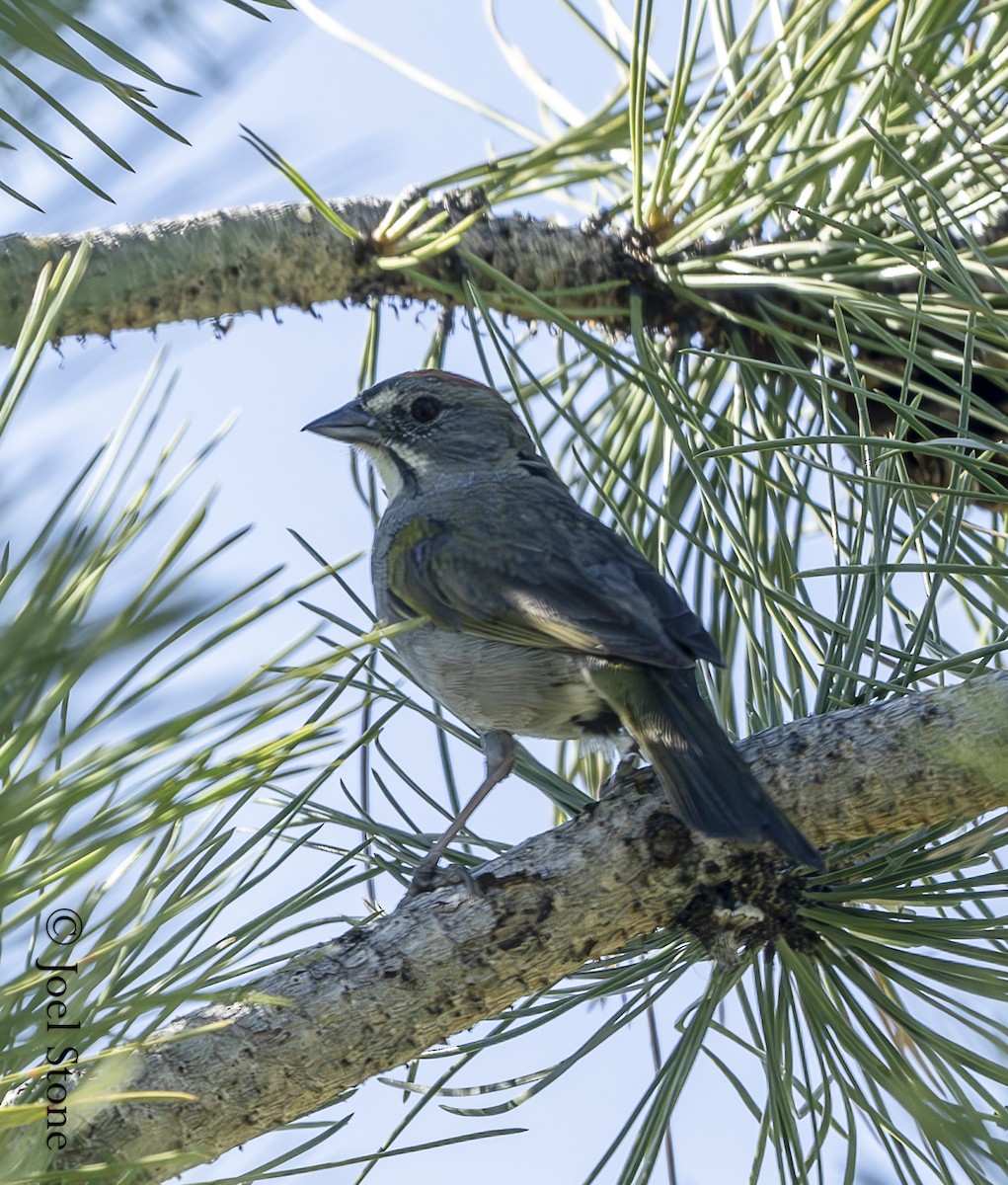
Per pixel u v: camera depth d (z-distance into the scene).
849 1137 4.95
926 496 6.41
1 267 6.48
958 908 5.85
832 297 6.48
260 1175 4.08
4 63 2.31
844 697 5.59
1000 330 5.21
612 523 7.84
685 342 7.36
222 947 4.26
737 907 5.23
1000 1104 4.85
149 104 2.68
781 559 7.00
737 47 7.19
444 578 7.19
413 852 5.74
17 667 2.23
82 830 3.11
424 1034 4.93
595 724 7.15
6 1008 3.17
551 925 5.11
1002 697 5.10
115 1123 4.38
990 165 6.47
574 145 7.41
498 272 6.49
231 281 6.93
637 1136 4.88
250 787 3.38
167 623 2.30
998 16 6.99
